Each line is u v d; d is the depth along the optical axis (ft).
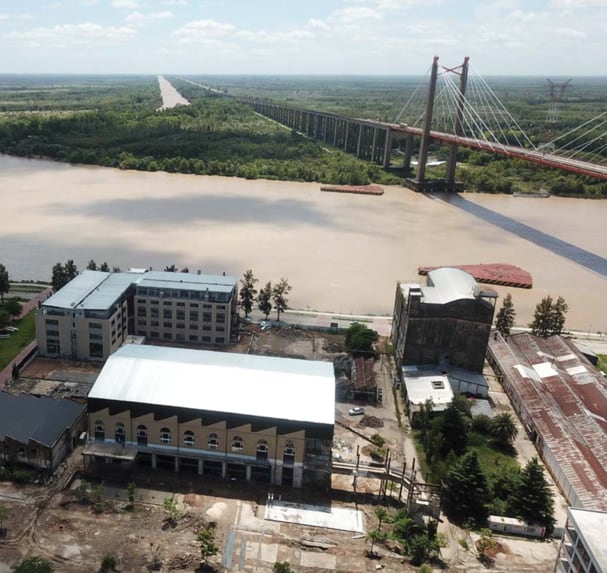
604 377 447.83
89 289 469.98
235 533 287.28
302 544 283.38
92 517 289.74
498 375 473.26
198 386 335.06
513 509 310.24
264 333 511.81
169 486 318.24
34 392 400.67
